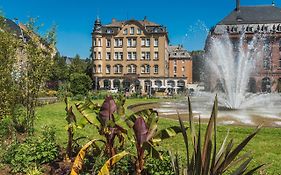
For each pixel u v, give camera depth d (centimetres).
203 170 425
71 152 808
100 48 8850
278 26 8444
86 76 4647
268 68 8206
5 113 1185
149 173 649
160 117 1778
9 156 787
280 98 3862
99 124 682
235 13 8825
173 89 8669
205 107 2534
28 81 1207
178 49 9994
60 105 2747
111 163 558
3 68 1170
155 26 8825
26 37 1241
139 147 588
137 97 4725
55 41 1259
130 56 8862
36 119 1525
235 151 414
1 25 1321
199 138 426
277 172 739
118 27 8875
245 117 1881
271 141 1086
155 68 8812
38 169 742
